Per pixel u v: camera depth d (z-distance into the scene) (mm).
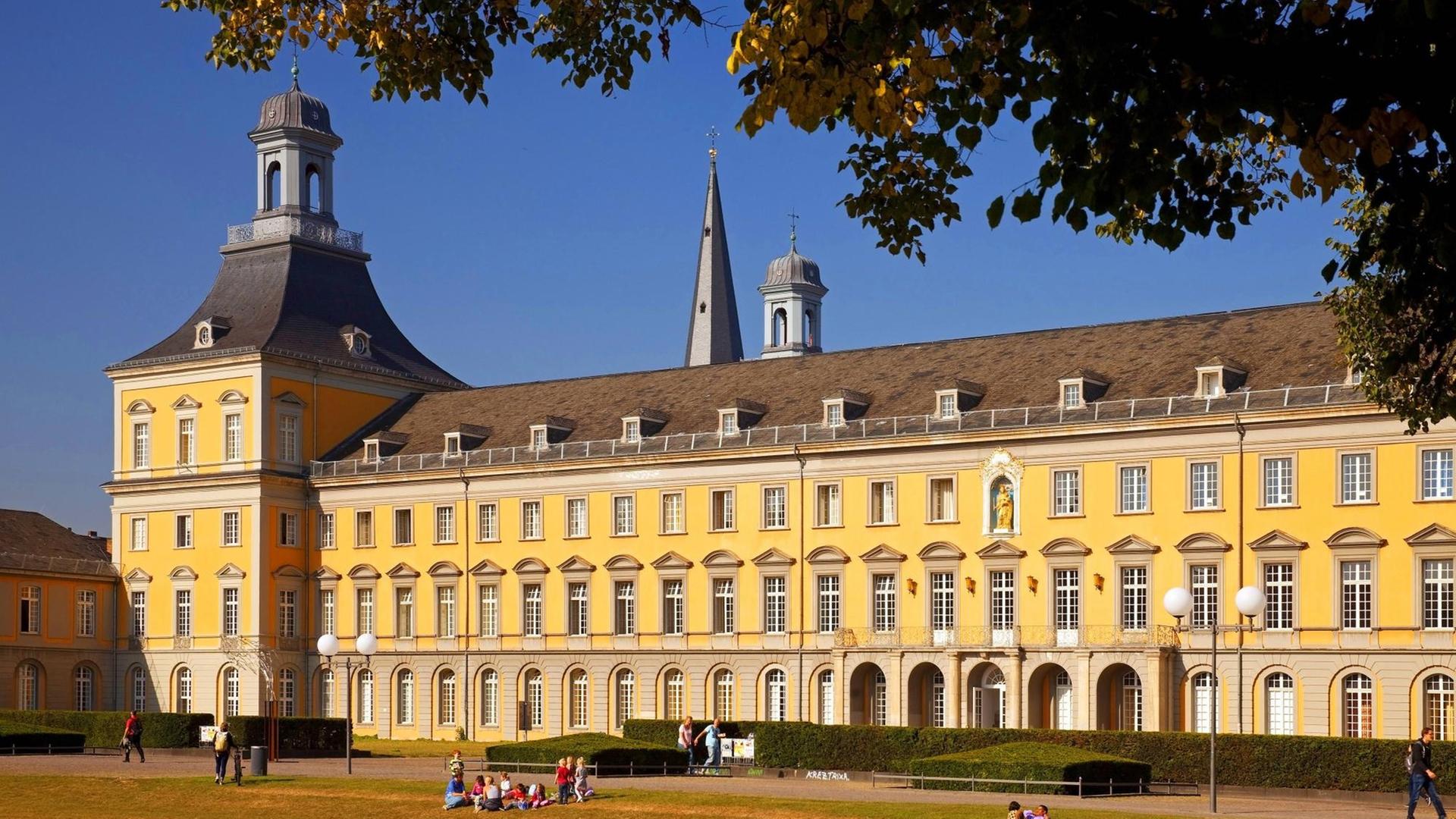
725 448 108125
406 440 125938
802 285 187750
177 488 126500
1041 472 97438
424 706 119375
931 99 21047
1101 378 98375
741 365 117938
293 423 125750
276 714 104000
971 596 99188
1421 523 86062
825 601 104375
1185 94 18984
